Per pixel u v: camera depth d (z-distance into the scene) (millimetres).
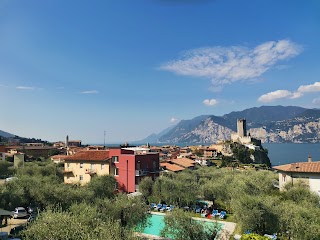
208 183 58719
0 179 78062
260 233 33281
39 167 77312
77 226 21641
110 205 34062
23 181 46000
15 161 109500
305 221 28234
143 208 35594
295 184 50844
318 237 26375
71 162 71562
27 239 21234
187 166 99812
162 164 90188
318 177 51562
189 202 54125
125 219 33406
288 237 32062
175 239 30234
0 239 28875
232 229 39938
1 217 38188
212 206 55750
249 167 162875
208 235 30062
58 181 57188
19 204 39875
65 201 38188
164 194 55625
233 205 36125
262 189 54594
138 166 65375
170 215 31828
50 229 21094
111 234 21469
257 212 32438
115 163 66375
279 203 35625
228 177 67125
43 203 39375
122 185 64812
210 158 193125
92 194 41312
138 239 23266
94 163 68188
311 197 42844
